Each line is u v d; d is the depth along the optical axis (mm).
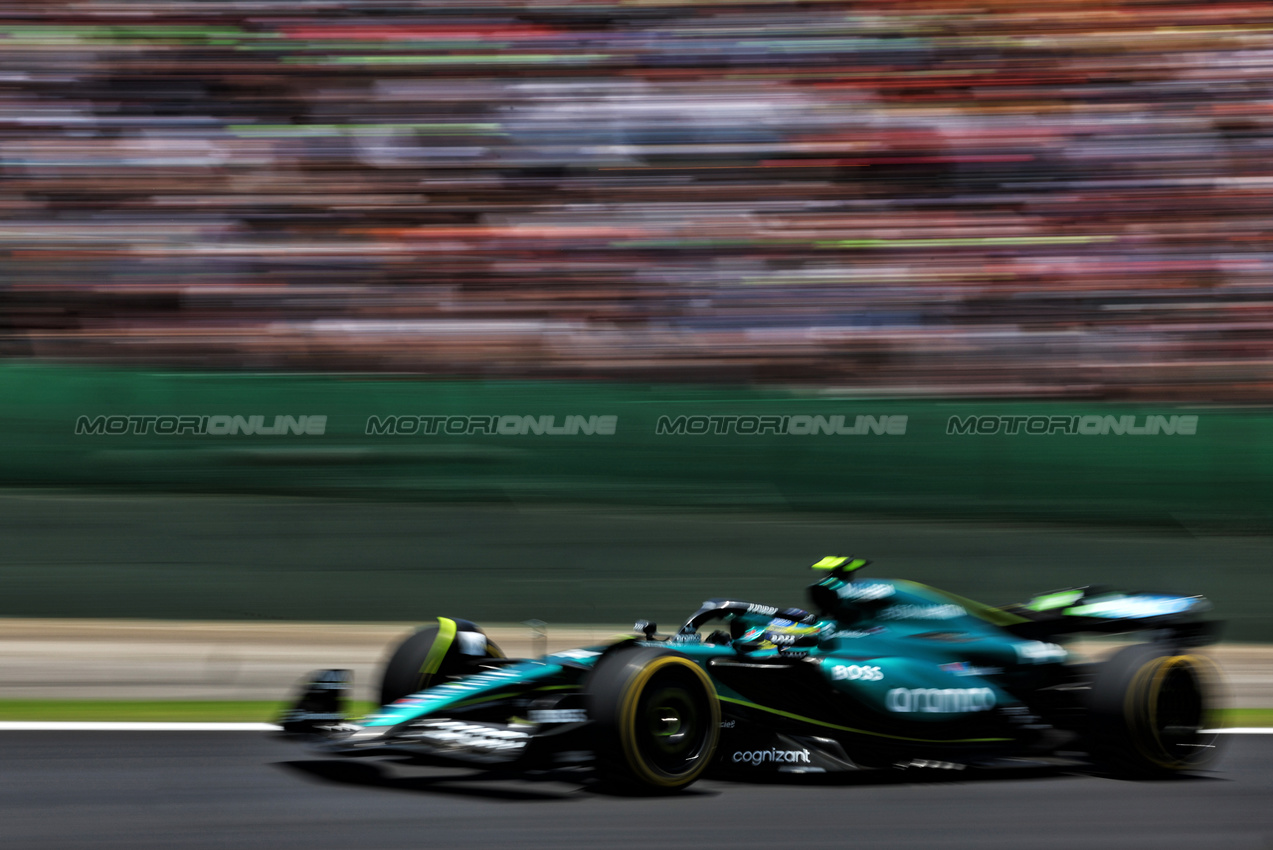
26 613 29016
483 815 15180
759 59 48656
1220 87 49250
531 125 45906
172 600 29781
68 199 41219
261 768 17891
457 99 46375
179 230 41469
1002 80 48938
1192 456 32875
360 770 17859
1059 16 50688
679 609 31578
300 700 18141
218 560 30094
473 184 43688
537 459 31750
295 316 38812
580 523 31578
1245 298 42219
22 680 23859
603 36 48500
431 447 31406
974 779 18812
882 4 50406
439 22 48031
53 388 30016
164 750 19125
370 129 44781
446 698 17203
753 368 38656
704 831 14719
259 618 30078
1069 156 46781
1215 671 20219
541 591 31250
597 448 31984
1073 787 18344
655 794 16312
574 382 32312
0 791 16281
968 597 31906
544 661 18047
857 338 39844
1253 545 32625
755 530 32000
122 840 13906
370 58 46500
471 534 31219
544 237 42344
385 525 30922
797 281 42000
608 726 15797
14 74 44844
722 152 45594
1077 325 40906
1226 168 46875
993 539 32312
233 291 39406
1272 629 32062
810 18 49938
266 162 43281
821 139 47000
